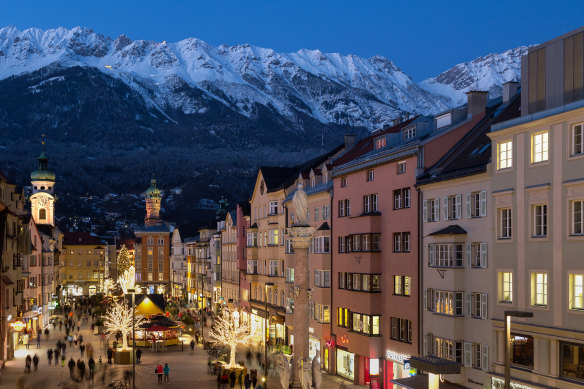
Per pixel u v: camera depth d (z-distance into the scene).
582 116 35.34
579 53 37.50
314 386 39.91
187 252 180.25
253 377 58.41
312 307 69.06
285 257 79.12
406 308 52.34
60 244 160.12
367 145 74.25
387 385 55.62
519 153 39.84
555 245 36.94
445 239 46.44
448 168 48.22
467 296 44.75
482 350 42.78
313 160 90.38
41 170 172.25
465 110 54.41
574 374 35.81
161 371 62.03
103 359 77.94
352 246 61.19
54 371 67.94
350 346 60.00
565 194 36.34
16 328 74.62
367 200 60.16
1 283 72.00
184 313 120.12
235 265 113.81
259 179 93.88
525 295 39.12
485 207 42.97
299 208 42.25
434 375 37.00
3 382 60.75
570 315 35.78
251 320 98.00
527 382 38.47
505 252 40.84
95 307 142.38
